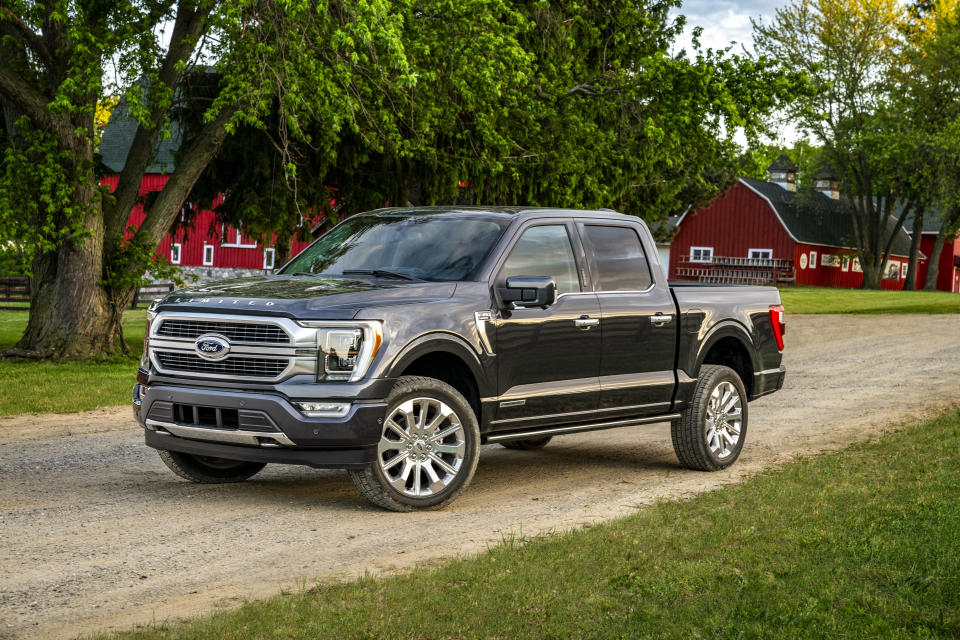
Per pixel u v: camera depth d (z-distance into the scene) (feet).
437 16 56.49
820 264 219.82
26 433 32.17
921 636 13.57
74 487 23.85
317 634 13.37
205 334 21.04
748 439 34.32
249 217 63.77
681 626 13.85
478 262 23.24
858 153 191.62
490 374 22.62
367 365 20.52
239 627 13.60
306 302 20.66
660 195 84.79
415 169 67.82
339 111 52.80
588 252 25.40
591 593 15.31
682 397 27.40
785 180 237.25
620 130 73.10
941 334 79.20
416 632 13.53
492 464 29.32
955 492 22.62
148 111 50.72
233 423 20.65
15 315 101.86
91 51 48.70
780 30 179.52
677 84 67.87
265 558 17.98
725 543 18.40
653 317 26.40
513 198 72.64
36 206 51.96
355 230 25.71
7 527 19.72
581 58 74.84
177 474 24.49
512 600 14.89
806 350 68.44
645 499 24.11
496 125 66.03
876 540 18.24
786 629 13.80
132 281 56.70
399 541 19.34
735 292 29.55
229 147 63.93
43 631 13.94
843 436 34.68
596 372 25.05
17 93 51.47
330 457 20.53
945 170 184.96
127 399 40.75
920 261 244.63
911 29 184.34
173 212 58.80
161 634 13.52
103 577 16.61
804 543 18.26
